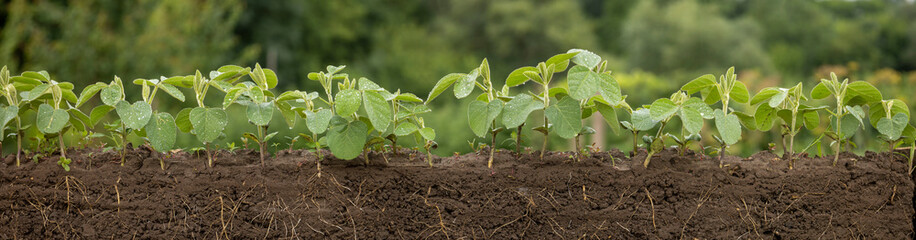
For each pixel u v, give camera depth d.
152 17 8.41
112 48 7.97
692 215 1.84
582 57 1.71
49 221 1.83
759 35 19.95
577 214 1.85
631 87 9.45
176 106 7.51
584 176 1.85
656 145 1.79
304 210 1.84
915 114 6.75
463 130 6.64
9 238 1.83
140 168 1.83
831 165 1.86
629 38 18.67
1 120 1.67
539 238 1.85
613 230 1.85
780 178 1.85
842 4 28.83
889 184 1.86
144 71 8.01
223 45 9.31
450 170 1.85
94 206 1.83
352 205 1.84
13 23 7.58
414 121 1.88
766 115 1.90
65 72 7.55
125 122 1.64
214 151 1.92
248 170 1.84
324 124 1.66
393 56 20.12
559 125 1.65
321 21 19.59
